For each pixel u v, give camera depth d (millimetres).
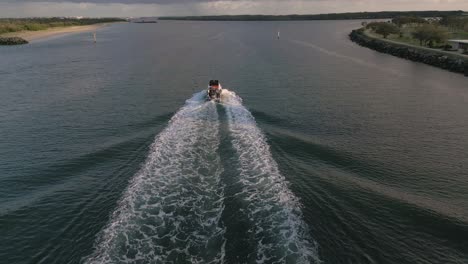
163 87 47312
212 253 14914
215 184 20250
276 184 20406
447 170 23703
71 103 39531
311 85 48750
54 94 43938
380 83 50500
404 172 23344
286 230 16422
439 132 30672
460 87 47875
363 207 18953
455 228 17453
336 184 21141
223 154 24266
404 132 30625
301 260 14609
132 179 21328
